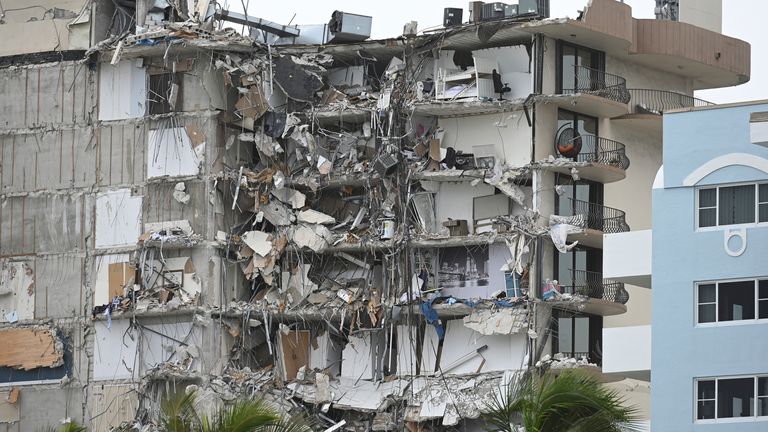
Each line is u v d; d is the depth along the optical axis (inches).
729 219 3602.4
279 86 4429.1
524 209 4357.8
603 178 4443.9
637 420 2682.1
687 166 3644.2
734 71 4891.7
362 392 4311.0
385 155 4362.7
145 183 4463.6
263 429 2760.8
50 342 4488.2
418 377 4284.0
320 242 4362.7
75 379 4461.1
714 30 5093.5
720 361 3558.1
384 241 4338.1
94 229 4505.4
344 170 4404.5
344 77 4544.8
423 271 4357.8
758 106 3609.7
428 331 4338.1
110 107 4522.6
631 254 3718.0
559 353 4281.5
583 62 4495.6
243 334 4372.5
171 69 4461.1
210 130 4411.9
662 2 5049.2
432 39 4419.3
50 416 4466.0
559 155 4392.2
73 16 4603.8
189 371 4333.2
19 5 4648.1
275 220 4411.9
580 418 2591.0
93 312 4461.1
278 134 4409.5
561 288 4347.9
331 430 4192.9
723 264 3590.1
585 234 4335.6
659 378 3592.5
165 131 4461.1
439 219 4404.5
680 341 3592.5
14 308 4542.3
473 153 4402.1
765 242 3565.5
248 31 4552.2
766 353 3528.5
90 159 4532.5
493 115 4404.5
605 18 4439.0
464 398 4222.4
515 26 4357.8
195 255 4397.1
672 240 3636.8
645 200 4739.2
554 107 4429.1
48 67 4596.5
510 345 4271.7
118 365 4424.2
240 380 4308.6
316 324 4389.8
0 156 4598.9
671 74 4867.1
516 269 4284.0
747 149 3597.4
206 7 4478.3
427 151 4424.2
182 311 4362.7
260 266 4384.8
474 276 4338.1
